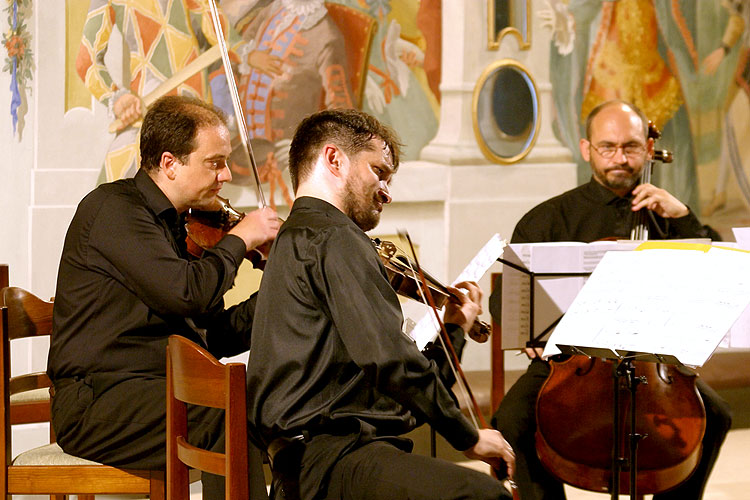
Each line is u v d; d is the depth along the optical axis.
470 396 4.09
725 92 9.72
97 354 4.74
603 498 6.89
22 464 4.67
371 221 4.14
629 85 9.46
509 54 9.02
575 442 5.30
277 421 3.84
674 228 6.97
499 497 3.57
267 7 8.12
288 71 8.26
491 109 8.99
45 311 5.25
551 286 5.41
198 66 7.89
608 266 4.54
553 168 9.27
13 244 7.45
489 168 9.04
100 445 4.56
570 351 4.62
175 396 4.00
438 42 8.80
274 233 5.27
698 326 3.96
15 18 7.33
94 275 4.77
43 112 7.45
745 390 9.88
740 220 9.85
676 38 9.53
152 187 4.99
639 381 4.47
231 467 3.64
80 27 7.50
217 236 5.61
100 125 7.62
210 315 5.29
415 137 8.84
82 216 4.86
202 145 4.95
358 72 8.53
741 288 4.05
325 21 8.34
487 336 5.16
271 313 3.91
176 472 4.12
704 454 5.64
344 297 3.73
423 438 8.25
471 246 9.03
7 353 4.66
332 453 3.79
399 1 8.60
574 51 9.24
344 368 3.88
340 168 4.05
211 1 6.45
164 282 4.65
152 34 7.72
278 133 8.28
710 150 9.73
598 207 7.08
